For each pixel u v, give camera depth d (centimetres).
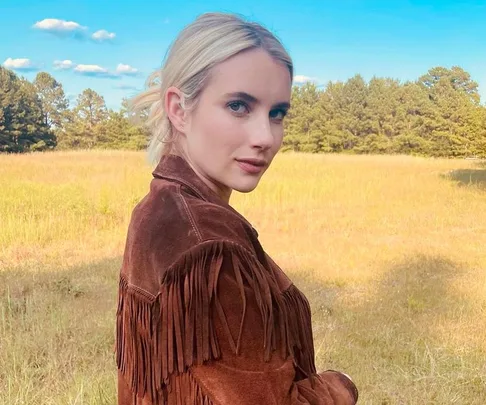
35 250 748
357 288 614
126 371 100
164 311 85
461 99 5231
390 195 1403
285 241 859
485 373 401
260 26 97
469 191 1487
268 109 95
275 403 85
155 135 107
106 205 1018
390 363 420
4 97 5434
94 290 568
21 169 1739
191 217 90
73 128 5500
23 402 330
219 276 84
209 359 82
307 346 102
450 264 720
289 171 1881
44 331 431
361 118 5431
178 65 96
